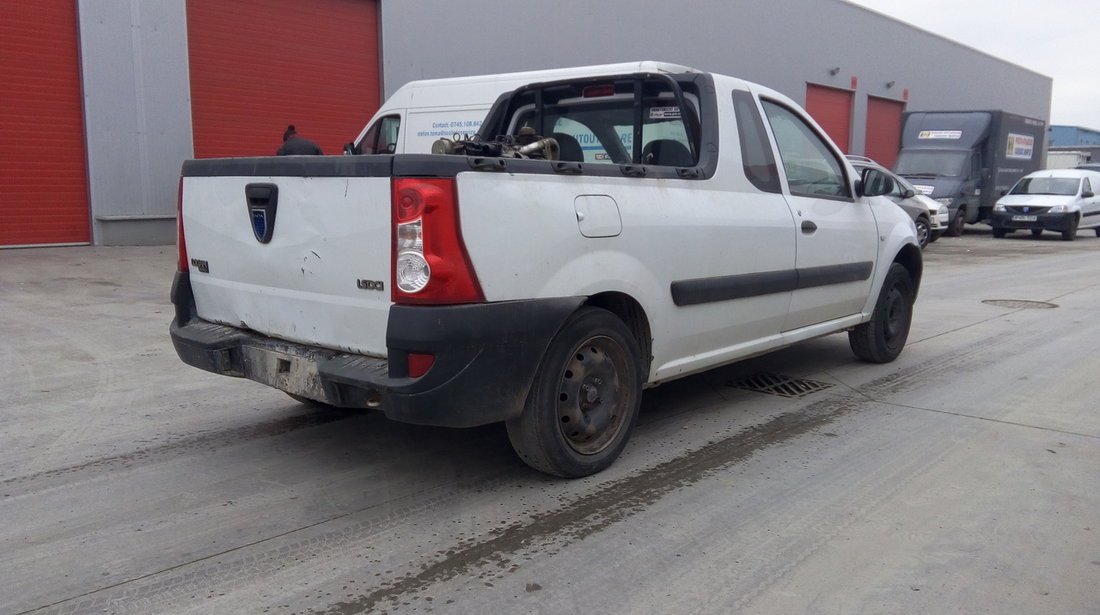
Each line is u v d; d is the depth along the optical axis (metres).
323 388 3.98
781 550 3.61
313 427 5.27
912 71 34.16
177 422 5.34
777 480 4.41
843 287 6.19
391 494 4.20
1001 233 23.48
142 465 4.59
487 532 3.77
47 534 3.73
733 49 25.16
